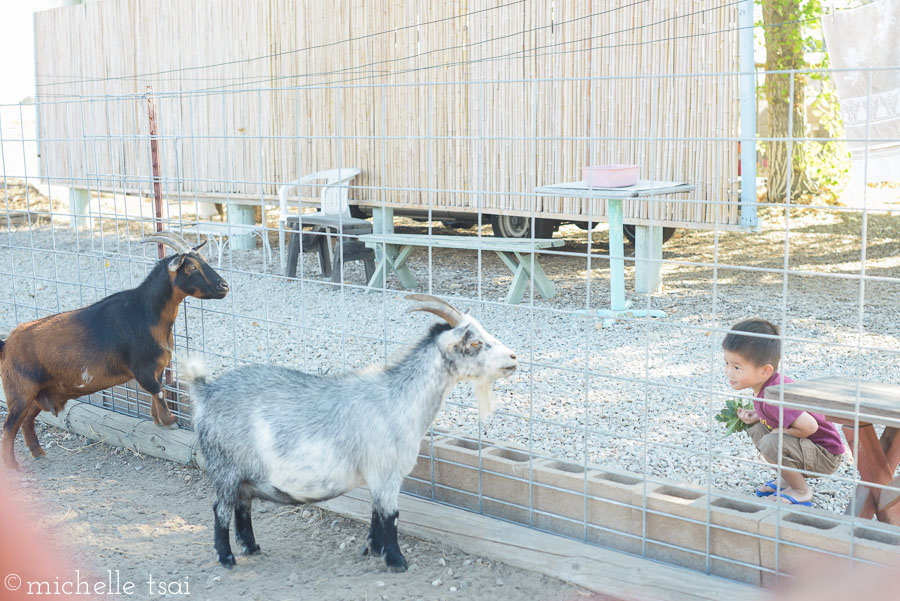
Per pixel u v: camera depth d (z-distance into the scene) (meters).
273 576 4.11
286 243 14.32
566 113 10.13
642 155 9.58
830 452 4.44
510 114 10.59
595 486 4.11
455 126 11.14
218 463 4.12
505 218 12.50
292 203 13.12
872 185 16.47
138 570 4.18
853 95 9.62
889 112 9.30
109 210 18.61
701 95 9.07
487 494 4.50
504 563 4.19
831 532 3.51
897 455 4.09
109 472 5.70
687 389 3.77
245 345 8.27
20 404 5.62
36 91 17.27
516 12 10.41
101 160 15.91
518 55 10.48
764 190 16.88
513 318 9.08
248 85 13.41
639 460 5.32
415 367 4.04
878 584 3.37
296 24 12.69
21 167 20.19
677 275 11.06
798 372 6.93
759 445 4.54
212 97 13.93
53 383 5.64
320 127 12.63
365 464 4.00
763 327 4.43
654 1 9.28
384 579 4.02
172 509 5.04
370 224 10.58
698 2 8.97
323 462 3.96
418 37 11.37
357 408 3.99
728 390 6.55
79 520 4.84
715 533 3.77
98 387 5.70
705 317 8.81
